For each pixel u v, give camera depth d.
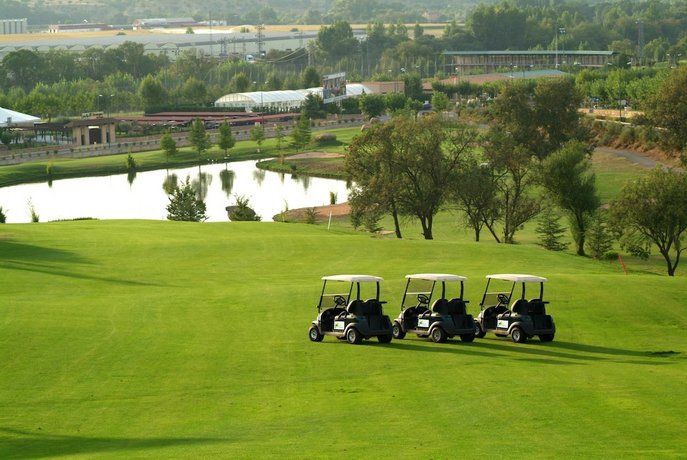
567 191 119.50
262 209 174.00
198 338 56.38
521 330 55.81
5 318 60.81
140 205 180.38
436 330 55.78
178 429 37.69
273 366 49.00
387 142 131.62
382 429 36.00
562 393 41.06
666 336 58.25
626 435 34.06
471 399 40.41
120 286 77.38
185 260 92.25
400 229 148.25
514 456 31.16
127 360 50.38
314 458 31.62
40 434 37.62
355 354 51.75
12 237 105.25
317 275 83.56
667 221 101.31
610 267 101.06
